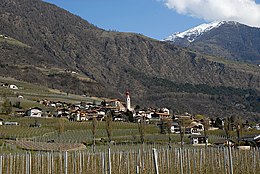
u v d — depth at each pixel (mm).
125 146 72188
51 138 85250
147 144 76312
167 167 39781
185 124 104750
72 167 43219
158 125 111188
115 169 40500
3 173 41344
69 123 106188
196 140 86188
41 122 108438
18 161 42125
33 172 42625
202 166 39281
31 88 190375
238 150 45562
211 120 133125
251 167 38625
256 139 76375
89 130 97250
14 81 199250
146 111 154750
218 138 91000
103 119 123125
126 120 124625
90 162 44375
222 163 38875
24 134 86312
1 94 150625
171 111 192750
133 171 39688
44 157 44688
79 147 69375
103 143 77438
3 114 117312
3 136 80188
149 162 40031
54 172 41281
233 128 91250
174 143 81438
